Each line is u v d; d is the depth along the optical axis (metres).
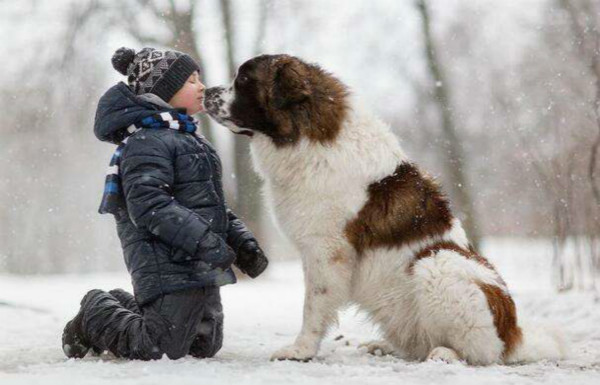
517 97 28.61
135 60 9.25
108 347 8.56
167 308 8.25
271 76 9.38
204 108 9.71
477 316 8.55
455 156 29.89
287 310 17.25
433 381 7.06
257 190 32.75
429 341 9.08
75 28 32.81
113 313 8.59
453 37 33.38
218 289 9.05
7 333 12.26
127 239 8.53
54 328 13.03
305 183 9.17
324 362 8.91
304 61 9.67
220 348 9.35
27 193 54.81
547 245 33.75
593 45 22.42
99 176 54.09
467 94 37.41
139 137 8.47
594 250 19.06
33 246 58.53
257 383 6.58
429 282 8.73
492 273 8.95
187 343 8.40
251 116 9.46
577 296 16.72
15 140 46.28
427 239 9.09
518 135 22.95
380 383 6.79
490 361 8.74
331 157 9.09
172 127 8.70
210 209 8.70
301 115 9.23
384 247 9.12
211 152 9.15
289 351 8.95
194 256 8.13
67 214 57.31
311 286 9.22
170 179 8.39
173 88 9.19
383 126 9.61
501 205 45.22
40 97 35.59
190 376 6.84
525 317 9.97
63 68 33.06
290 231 9.39
